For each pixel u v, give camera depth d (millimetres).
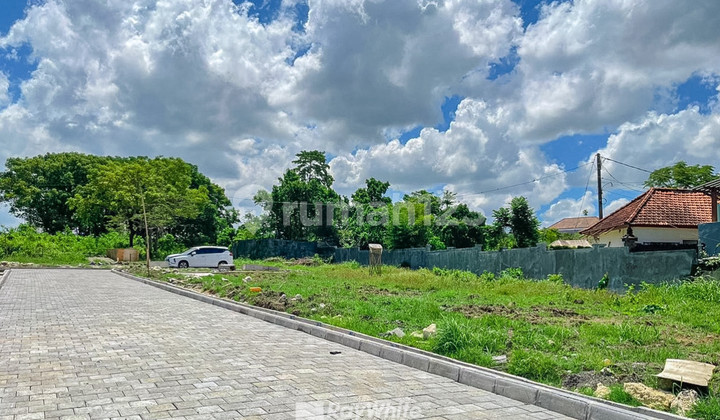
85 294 16141
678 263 13789
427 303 12039
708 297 11828
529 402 5473
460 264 24703
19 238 37750
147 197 44750
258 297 13992
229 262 35281
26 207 55594
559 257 18297
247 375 6219
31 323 9992
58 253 38406
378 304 12656
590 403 4949
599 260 16391
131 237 47406
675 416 4559
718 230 14492
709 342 7789
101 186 46219
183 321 10727
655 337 7988
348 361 7242
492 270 22312
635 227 21109
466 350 7230
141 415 4660
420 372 6742
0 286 18141
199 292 17078
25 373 6125
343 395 5461
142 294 16656
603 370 6215
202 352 7523
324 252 42156
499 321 9469
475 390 5945
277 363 6941
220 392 5438
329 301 12977
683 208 21969
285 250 42312
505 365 6773
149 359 6969
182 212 47969
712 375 5742
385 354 7590
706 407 4777
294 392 5512
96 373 6164
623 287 15336
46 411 4750
